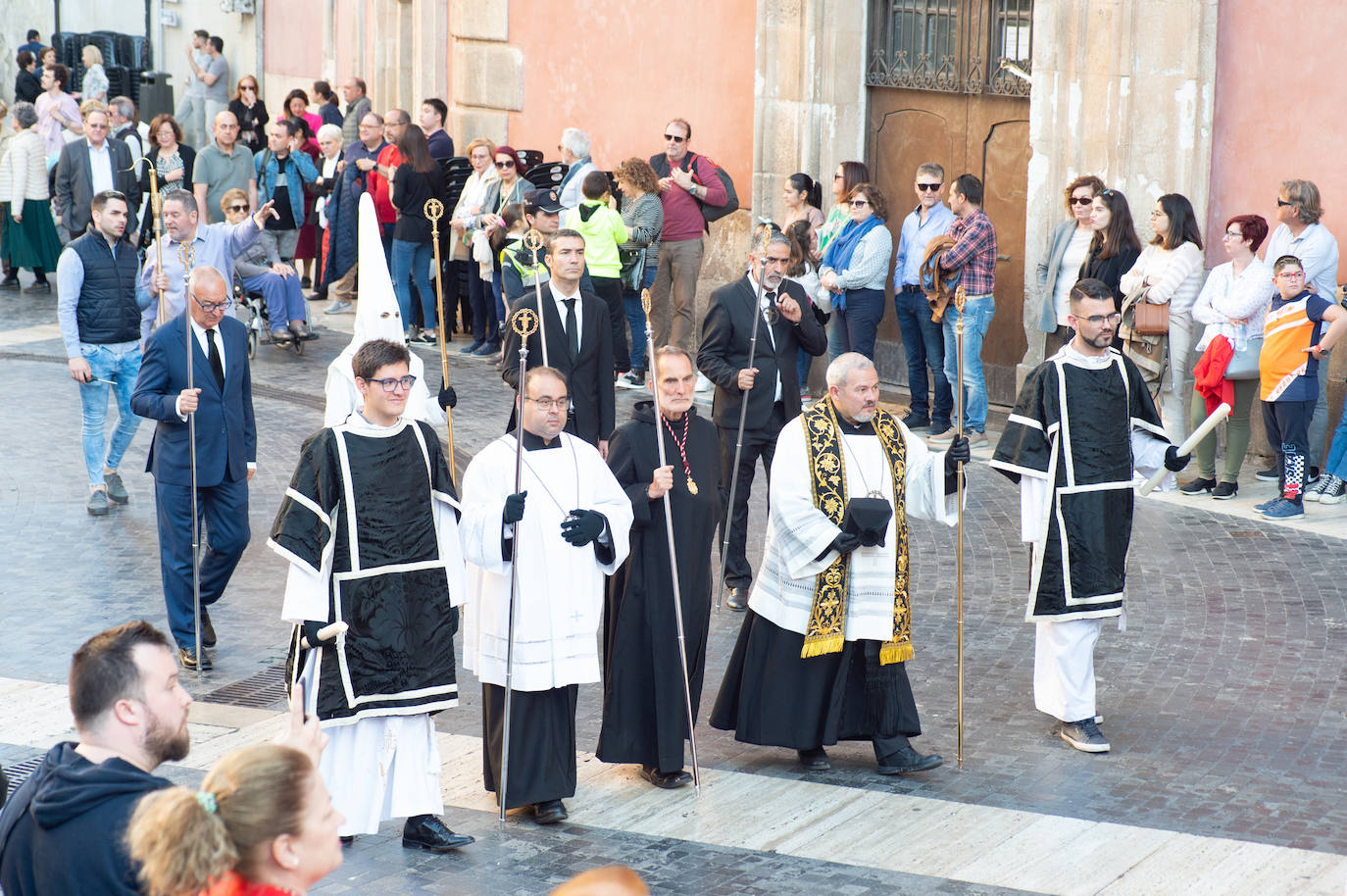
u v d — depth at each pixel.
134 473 11.94
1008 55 13.38
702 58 15.45
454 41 18.09
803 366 13.01
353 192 17.06
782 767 7.05
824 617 6.77
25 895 3.70
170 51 27.11
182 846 3.12
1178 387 11.32
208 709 7.66
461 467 11.79
